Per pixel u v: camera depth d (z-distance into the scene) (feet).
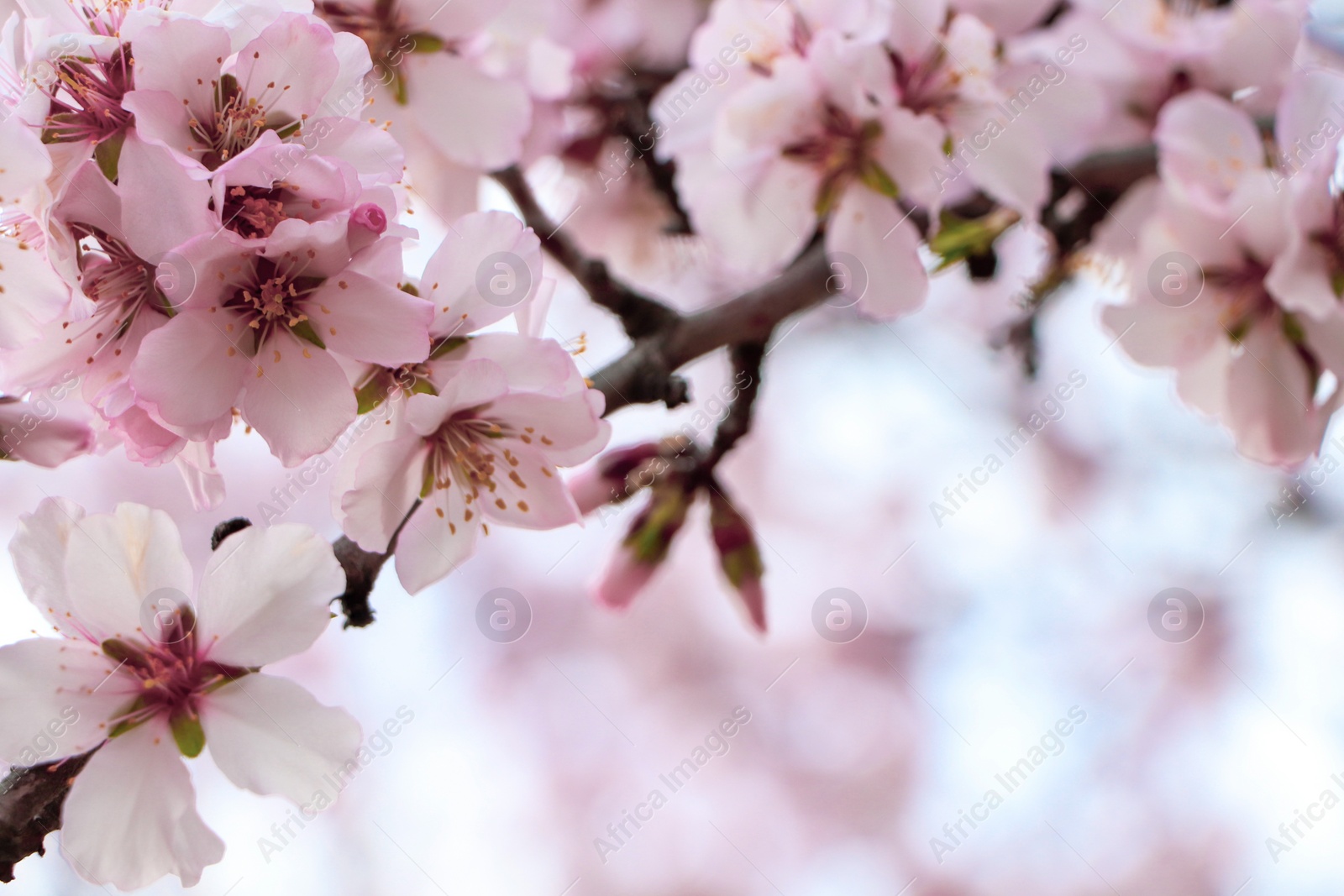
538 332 1.90
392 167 1.85
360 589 1.91
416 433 1.87
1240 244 2.02
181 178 1.82
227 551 1.87
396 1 2.00
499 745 3.73
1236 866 3.57
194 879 1.87
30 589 1.87
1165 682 3.59
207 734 1.88
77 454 1.89
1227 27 2.06
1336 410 2.02
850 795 3.77
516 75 2.06
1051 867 3.67
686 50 2.24
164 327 1.83
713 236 2.06
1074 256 2.15
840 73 2.00
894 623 3.73
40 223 1.83
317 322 1.84
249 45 1.85
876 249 2.03
